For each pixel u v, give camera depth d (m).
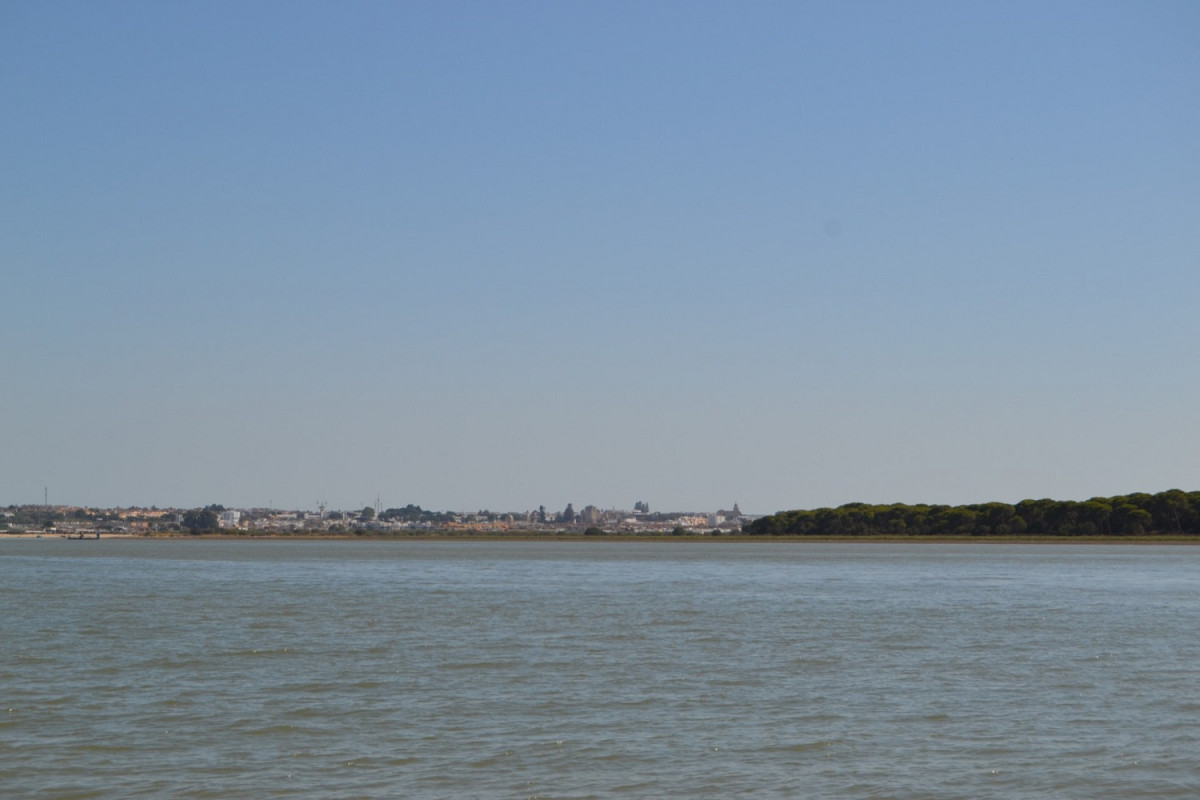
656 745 37.97
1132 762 35.91
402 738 38.88
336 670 53.81
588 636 69.06
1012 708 44.50
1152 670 54.91
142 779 33.62
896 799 31.95
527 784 33.25
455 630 72.56
